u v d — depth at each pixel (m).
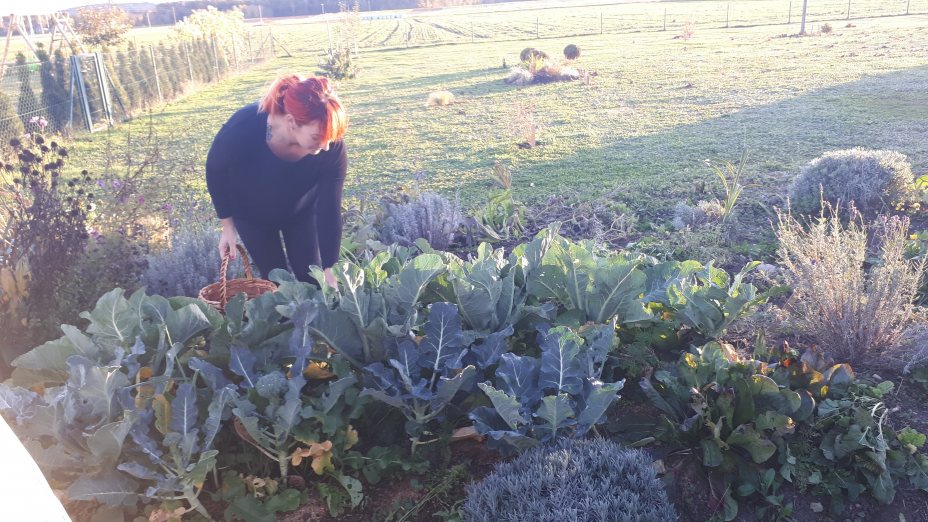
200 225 5.66
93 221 4.87
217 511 2.60
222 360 2.92
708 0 69.44
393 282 3.23
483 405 2.96
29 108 14.34
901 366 3.46
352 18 34.41
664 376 3.03
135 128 15.84
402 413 2.93
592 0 100.12
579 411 2.85
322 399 2.65
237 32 33.94
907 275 3.71
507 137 12.14
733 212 6.44
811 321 3.70
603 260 3.67
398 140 12.62
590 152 10.41
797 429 2.94
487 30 49.94
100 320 2.81
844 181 6.40
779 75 17.61
